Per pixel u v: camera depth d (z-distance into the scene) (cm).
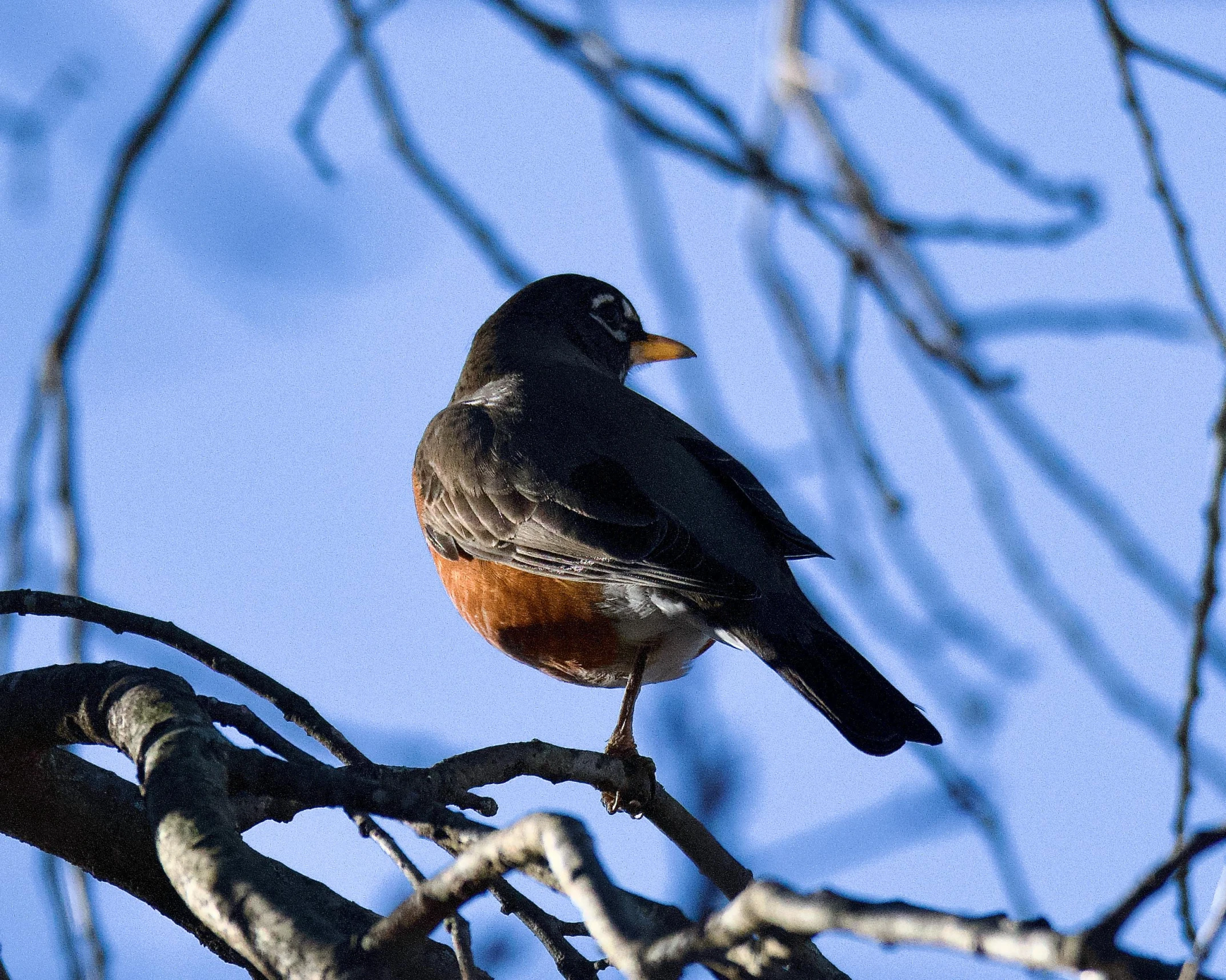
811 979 652
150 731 584
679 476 1060
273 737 616
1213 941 415
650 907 650
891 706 905
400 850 542
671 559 970
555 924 644
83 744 653
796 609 984
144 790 555
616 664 1054
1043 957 328
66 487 891
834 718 898
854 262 910
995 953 334
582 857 408
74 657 849
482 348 1317
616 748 1007
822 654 944
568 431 1083
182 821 523
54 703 646
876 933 348
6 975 614
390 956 461
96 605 679
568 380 1164
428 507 1095
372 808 553
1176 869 327
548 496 1035
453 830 539
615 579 988
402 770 652
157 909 731
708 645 1049
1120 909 327
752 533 1051
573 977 611
